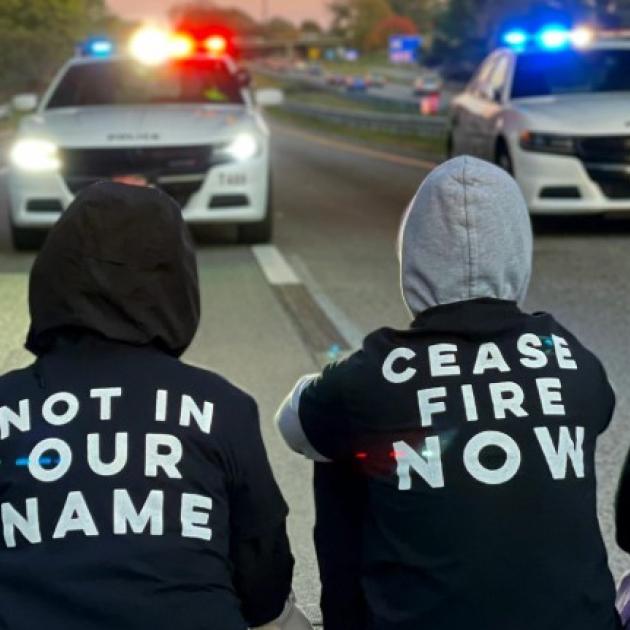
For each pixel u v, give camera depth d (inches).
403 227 92.4
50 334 83.3
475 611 78.9
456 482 81.1
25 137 360.2
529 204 375.6
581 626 79.7
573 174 369.1
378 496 84.1
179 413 79.7
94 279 80.7
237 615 77.7
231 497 82.4
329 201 540.1
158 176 351.3
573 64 425.1
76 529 75.0
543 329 88.9
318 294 303.7
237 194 363.6
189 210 358.0
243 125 369.1
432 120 1050.7
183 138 353.1
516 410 83.1
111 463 76.9
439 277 88.4
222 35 447.5
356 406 85.7
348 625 93.9
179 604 74.4
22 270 335.0
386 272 336.2
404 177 679.1
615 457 174.4
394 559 81.9
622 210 372.5
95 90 410.6
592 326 263.3
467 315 87.0
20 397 80.5
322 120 1768.0
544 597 79.2
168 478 77.1
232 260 356.5
